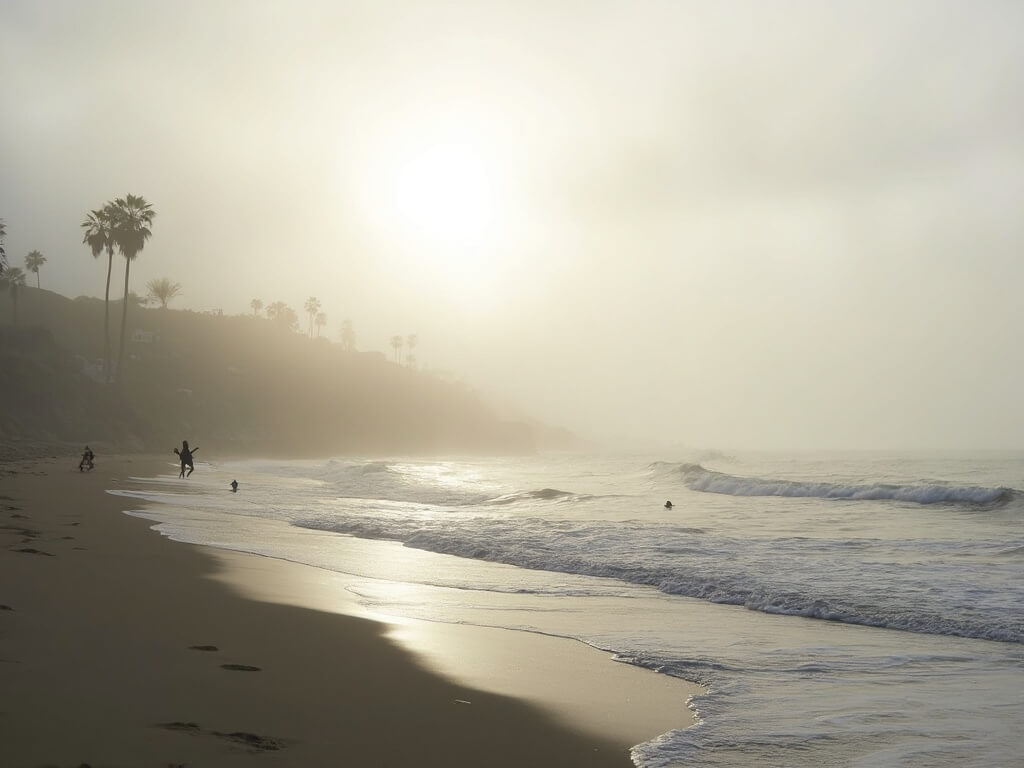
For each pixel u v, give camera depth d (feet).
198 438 379.96
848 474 176.24
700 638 31.14
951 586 41.32
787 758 18.31
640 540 59.41
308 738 17.46
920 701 23.04
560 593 41.14
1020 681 25.31
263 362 551.18
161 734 16.61
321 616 32.19
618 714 21.35
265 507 87.20
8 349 272.72
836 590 40.04
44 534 52.11
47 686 19.17
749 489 120.78
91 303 552.00
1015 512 86.12
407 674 24.11
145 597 32.83
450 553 54.95
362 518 75.15
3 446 194.18
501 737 18.90
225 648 25.21
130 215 284.41
